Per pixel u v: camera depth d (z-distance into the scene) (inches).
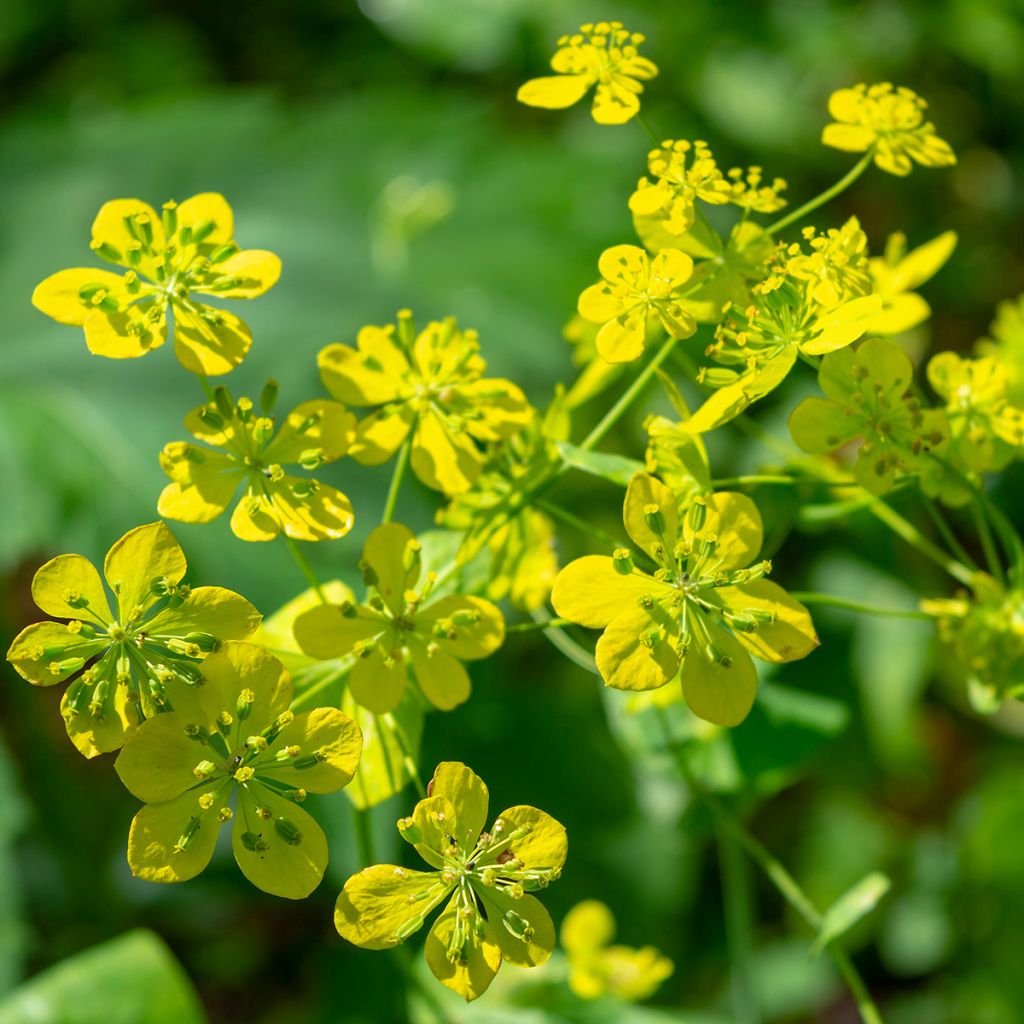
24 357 14.9
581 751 13.6
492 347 15.4
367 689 7.5
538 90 8.0
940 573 14.6
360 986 13.0
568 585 7.1
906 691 14.2
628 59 8.0
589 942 9.9
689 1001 13.5
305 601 8.2
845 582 14.1
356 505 12.8
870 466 7.5
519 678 14.4
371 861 8.3
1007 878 14.7
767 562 7.2
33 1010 10.1
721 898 14.8
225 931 15.1
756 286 7.4
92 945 13.8
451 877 7.0
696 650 7.1
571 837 13.4
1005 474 14.7
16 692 14.3
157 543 7.0
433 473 8.0
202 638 7.0
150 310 7.5
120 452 13.6
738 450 13.6
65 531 13.1
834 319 7.2
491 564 8.3
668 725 9.5
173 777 6.9
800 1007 14.6
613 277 7.4
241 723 7.0
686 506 7.5
